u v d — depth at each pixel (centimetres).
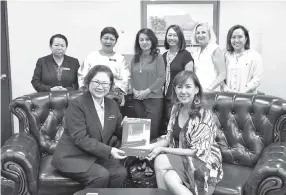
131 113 366
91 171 257
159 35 470
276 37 465
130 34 470
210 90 354
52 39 373
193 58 372
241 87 361
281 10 459
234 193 239
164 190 224
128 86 367
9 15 459
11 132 474
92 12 466
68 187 263
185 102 256
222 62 361
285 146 265
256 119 288
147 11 467
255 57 359
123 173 271
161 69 353
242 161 285
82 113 265
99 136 269
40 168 275
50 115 315
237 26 362
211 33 410
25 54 467
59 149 265
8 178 256
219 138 296
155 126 355
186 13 465
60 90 334
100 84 263
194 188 242
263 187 234
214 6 462
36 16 462
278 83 473
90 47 470
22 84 472
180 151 250
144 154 256
